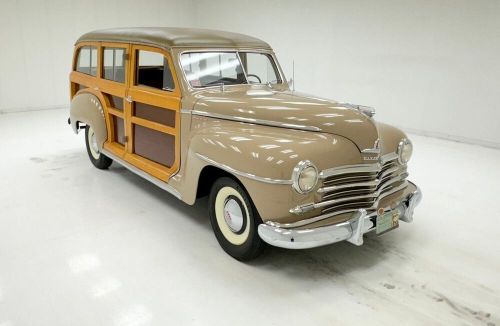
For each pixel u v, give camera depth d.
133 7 9.62
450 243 3.18
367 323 2.24
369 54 7.23
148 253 2.92
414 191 2.99
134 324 2.19
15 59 8.16
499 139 6.00
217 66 3.43
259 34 9.25
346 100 7.77
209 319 2.25
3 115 7.96
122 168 4.83
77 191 4.07
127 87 3.75
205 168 2.87
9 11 7.90
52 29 8.48
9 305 2.32
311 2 7.95
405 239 3.23
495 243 3.19
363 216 2.48
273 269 2.75
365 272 2.74
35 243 3.03
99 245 3.02
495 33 5.76
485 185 4.48
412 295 2.50
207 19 10.61
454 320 2.29
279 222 2.40
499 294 2.54
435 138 6.64
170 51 3.23
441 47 6.32
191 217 3.52
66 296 2.42
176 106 3.19
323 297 2.46
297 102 2.86
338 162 2.49
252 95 3.17
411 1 6.50
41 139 6.12
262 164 2.38
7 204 3.72
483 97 6.05
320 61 8.05
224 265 2.78
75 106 4.68
